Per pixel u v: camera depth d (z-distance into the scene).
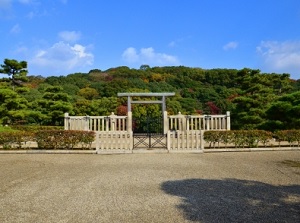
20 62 20.67
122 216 3.94
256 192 5.09
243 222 3.71
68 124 15.93
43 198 4.77
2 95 17.80
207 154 10.30
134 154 10.34
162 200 4.64
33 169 7.43
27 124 23.39
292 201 4.57
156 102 16.81
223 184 5.68
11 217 3.90
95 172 6.95
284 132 11.66
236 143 11.59
